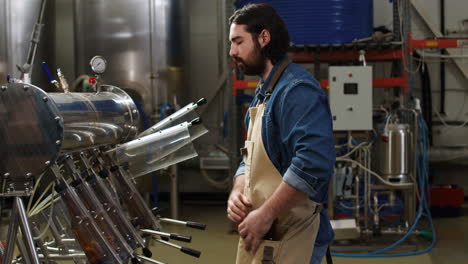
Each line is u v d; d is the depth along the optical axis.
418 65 4.51
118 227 1.42
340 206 3.78
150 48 4.31
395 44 3.70
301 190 1.27
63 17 5.11
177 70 4.49
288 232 1.42
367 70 3.38
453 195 4.31
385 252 3.36
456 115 4.85
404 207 3.71
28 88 1.23
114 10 4.27
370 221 3.69
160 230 1.61
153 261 1.38
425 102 4.70
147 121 4.16
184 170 5.02
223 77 5.00
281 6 3.65
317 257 1.54
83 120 1.40
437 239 3.67
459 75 4.83
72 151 1.38
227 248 3.51
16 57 4.29
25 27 4.30
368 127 3.40
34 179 1.32
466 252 3.34
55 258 1.48
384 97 4.52
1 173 1.27
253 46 1.44
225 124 4.80
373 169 3.77
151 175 4.35
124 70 4.30
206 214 4.56
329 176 1.30
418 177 3.93
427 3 4.82
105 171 1.53
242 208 1.45
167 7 4.34
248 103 4.37
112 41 4.29
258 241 1.33
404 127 3.46
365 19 3.73
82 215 1.29
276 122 1.39
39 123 1.24
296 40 3.65
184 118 1.74
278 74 1.45
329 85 3.41
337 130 3.48
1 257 1.44
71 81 5.13
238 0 3.87
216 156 4.67
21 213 1.27
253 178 1.45
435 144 4.86
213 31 5.07
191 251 1.41
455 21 4.81
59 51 5.13
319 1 3.60
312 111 1.31
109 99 1.61
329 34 3.62
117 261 1.29
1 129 1.25
